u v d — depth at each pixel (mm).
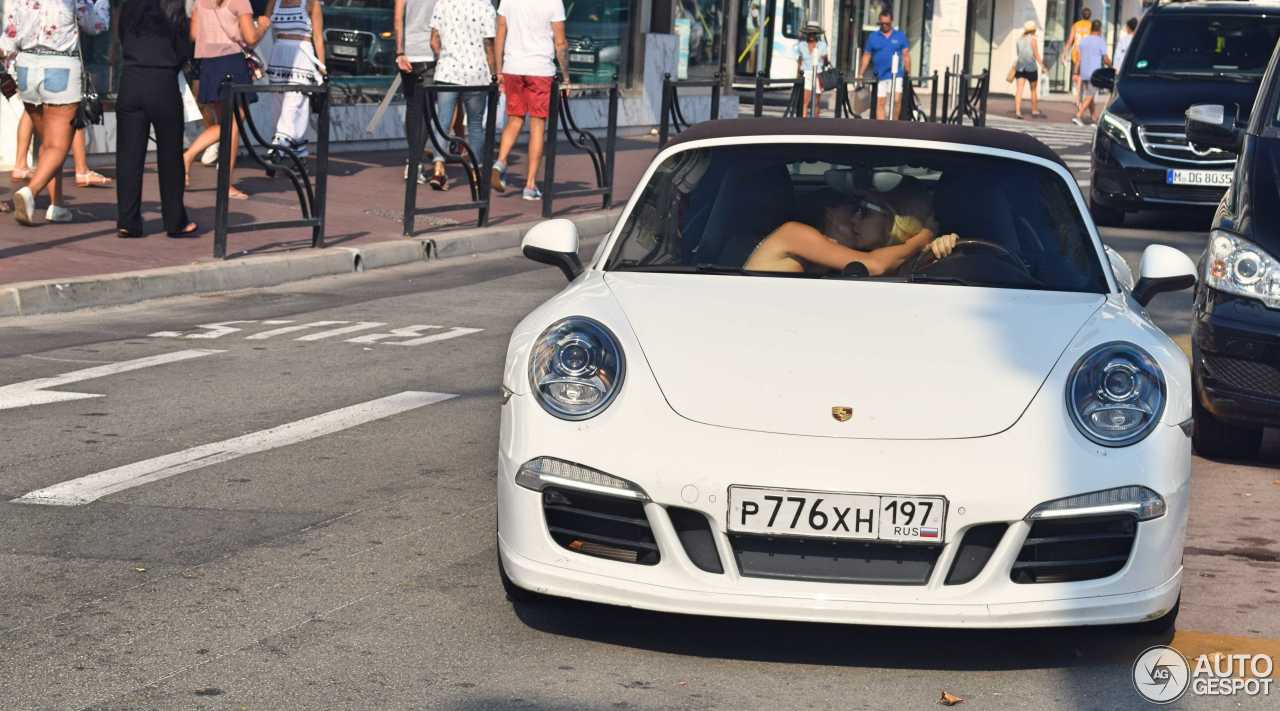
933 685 4453
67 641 4633
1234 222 7121
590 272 5355
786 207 5547
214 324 10250
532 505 4496
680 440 4375
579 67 24828
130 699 4199
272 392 8195
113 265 11516
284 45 16766
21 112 16172
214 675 4387
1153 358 4621
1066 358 4625
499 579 5285
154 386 8289
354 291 11883
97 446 7020
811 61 30266
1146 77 17281
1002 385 4504
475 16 16453
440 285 12273
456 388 8383
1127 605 4402
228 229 12172
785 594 4312
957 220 5488
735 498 4301
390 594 5109
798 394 4461
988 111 39312
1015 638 4820
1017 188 5621
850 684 4445
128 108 12602
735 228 5488
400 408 7871
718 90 17828
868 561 4340
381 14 20531
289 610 4938
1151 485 4395
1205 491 6816
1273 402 6840
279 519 5953
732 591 4328
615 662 4562
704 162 5750
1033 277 5281
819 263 5359
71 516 5945
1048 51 48844
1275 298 6855
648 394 4477
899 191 5586
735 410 4422
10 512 5988
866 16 41594
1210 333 6957
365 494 6328
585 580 4434
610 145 16688
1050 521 4324
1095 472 4352
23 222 12938
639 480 4355
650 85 26547
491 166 14930
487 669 4480
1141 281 5543
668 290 5035
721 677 4473
